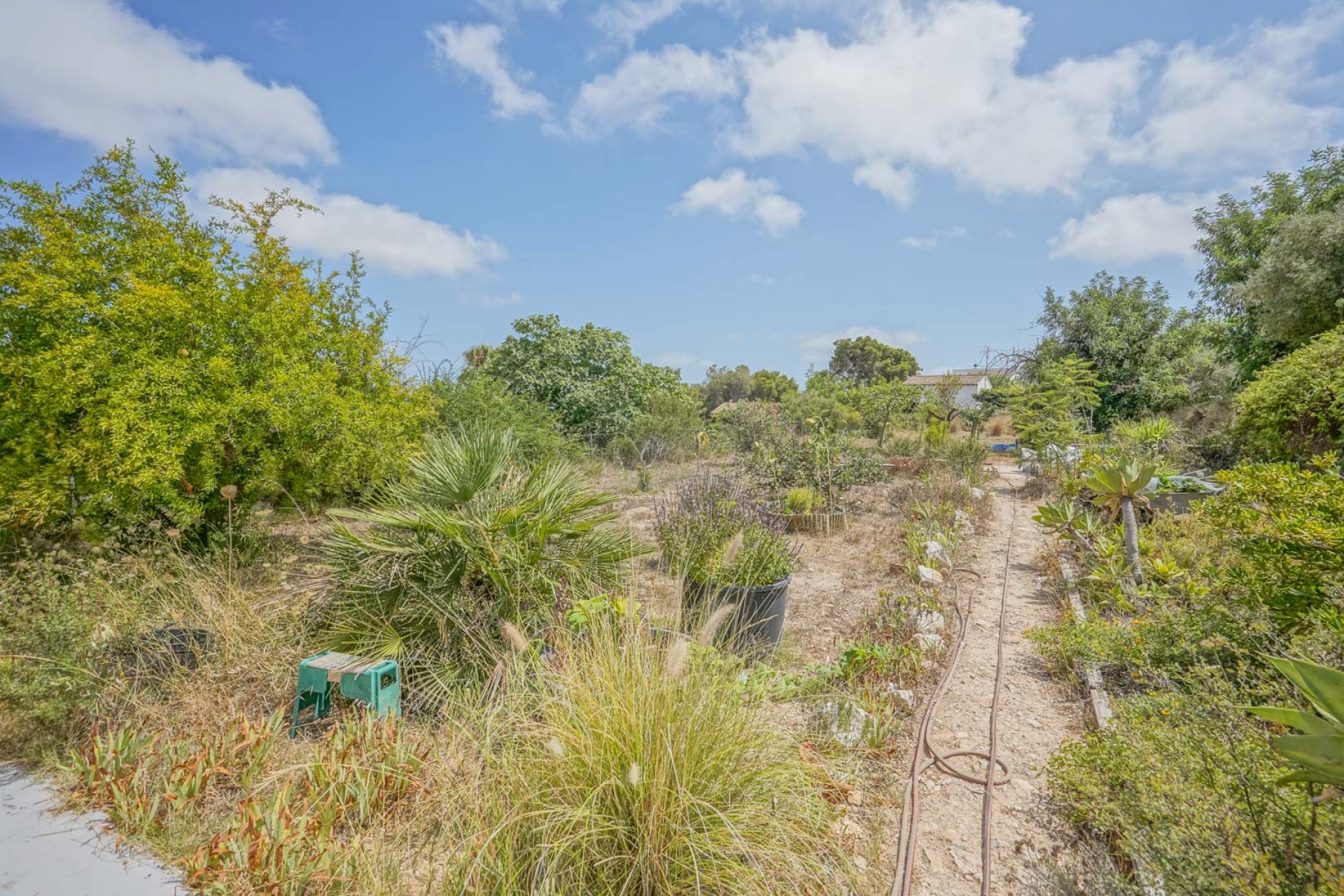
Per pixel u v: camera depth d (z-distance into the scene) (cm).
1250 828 188
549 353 1758
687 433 1662
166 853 228
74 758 264
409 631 347
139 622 350
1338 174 1201
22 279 464
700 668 249
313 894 204
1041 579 616
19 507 457
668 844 201
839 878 219
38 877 217
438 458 409
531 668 292
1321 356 691
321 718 315
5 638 306
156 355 517
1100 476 489
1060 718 347
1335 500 285
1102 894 205
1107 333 1616
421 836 240
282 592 446
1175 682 311
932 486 976
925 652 419
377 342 708
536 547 372
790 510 840
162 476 477
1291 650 258
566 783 218
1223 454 978
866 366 5716
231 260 590
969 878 230
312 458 575
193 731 289
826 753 291
